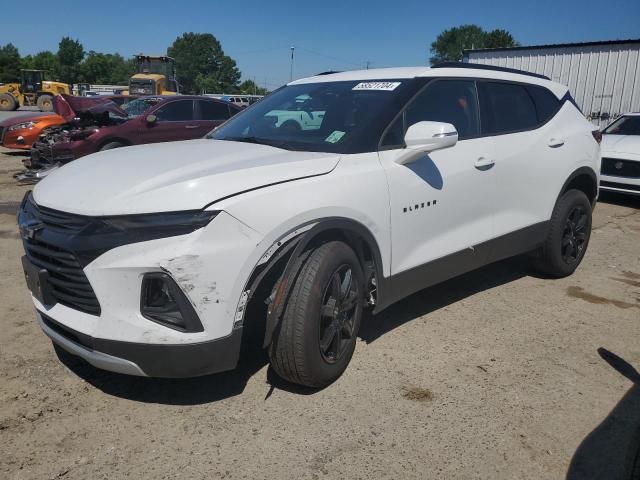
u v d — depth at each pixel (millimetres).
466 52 16516
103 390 3180
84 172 3102
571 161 4914
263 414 2977
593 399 3197
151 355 2623
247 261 2713
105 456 2639
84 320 2730
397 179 3439
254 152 3281
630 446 2385
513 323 4195
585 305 4602
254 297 2977
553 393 3244
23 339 3771
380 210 3320
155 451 2680
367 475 2541
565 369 3523
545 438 2838
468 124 4109
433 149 3342
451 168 3826
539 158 4594
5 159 12977
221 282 2646
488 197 4148
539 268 5160
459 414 3014
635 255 6184
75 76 101625
